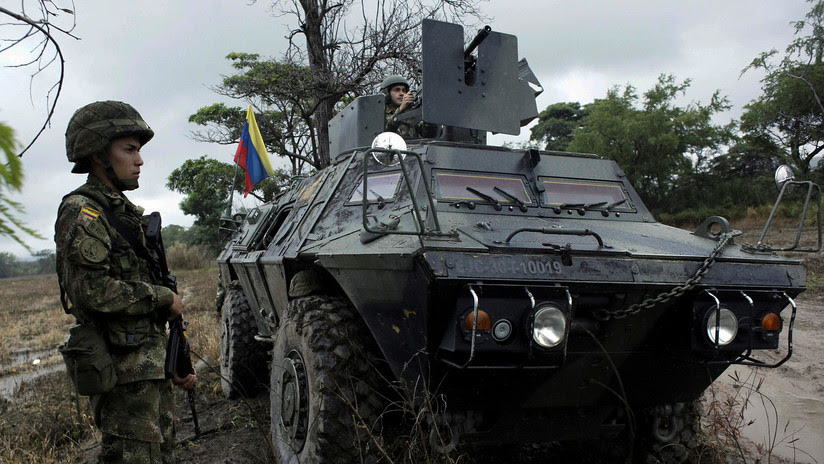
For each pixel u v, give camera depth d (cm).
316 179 527
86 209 239
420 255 264
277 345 396
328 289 398
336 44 1286
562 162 440
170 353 260
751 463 379
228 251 699
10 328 1177
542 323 266
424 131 573
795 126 2230
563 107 3881
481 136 548
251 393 584
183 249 2930
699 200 2228
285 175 1964
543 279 273
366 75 1290
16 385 644
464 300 266
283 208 569
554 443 433
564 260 285
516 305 270
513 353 274
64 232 235
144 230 265
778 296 316
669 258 309
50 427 473
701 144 2245
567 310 274
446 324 276
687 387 349
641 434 373
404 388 314
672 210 2264
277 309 491
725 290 306
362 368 334
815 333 682
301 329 354
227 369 595
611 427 346
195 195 2784
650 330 313
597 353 309
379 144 346
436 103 479
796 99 2152
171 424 267
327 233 401
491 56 502
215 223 2862
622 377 328
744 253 335
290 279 423
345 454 317
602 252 296
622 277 290
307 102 1688
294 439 348
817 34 2114
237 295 609
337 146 604
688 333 309
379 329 323
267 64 1438
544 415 330
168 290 259
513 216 381
